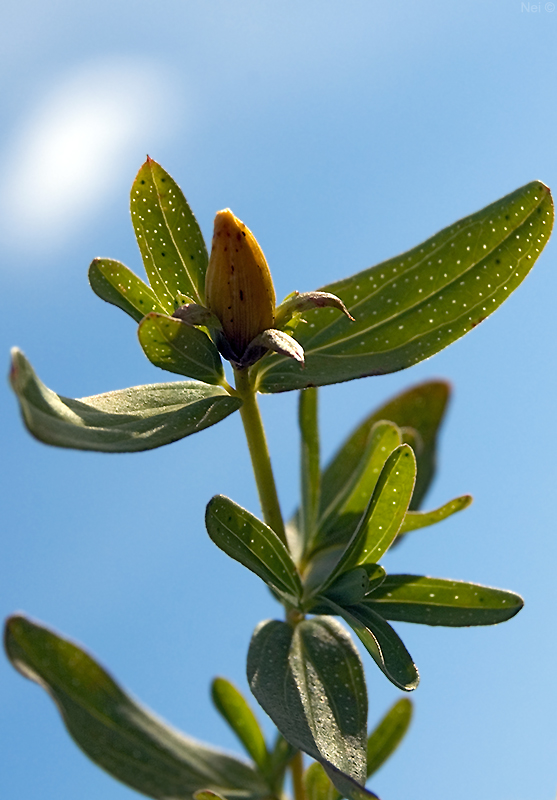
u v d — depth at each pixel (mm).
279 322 155
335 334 161
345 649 156
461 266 159
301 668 155
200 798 159
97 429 150
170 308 161
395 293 161
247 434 159
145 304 161
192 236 160
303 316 161
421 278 160
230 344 155
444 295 160
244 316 153
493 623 155
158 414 155
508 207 158
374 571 156
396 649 150
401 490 154
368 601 156
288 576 156
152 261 160
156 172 159
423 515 164
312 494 168
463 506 163
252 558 154
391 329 160
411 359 159
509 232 158
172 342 153
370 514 155
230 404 155
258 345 154
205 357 156
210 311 154
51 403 149
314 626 159
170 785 168
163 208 159
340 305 153
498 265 158
